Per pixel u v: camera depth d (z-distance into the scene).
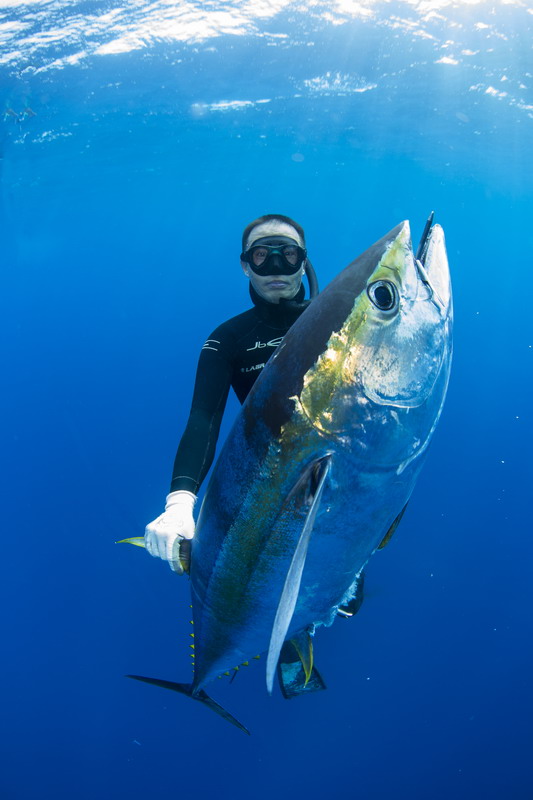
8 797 6.33
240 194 24.38
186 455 2.37
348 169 20.25
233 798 5.92
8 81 11.69
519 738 5.89
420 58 11.81
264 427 1.63
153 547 2.12
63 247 30.30
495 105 13.96
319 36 11.18
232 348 2.87
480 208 25.23
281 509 1.65
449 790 5.40
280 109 14.45
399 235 1.57
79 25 10.38
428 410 1.61
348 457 1.56
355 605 3.47
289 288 2.75
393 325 1.52
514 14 10.38
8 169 16.70
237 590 1.85
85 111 13.54
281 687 3.77
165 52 11.47
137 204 23.73
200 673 2.29
